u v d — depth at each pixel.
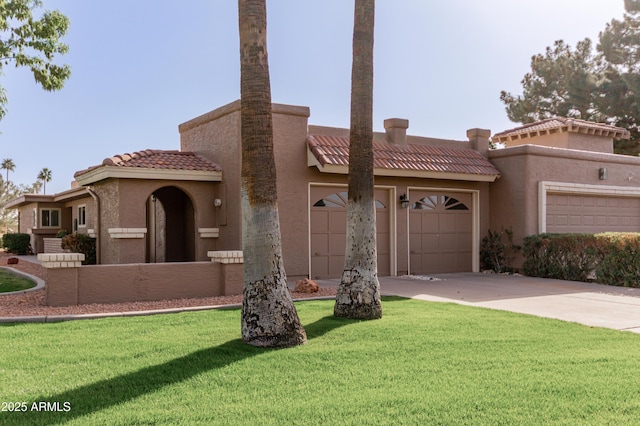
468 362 6.34
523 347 7.09
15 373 5.79
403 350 6.88
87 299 10.56
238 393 5.24
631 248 14.02
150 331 7.86
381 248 16.78
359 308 9.02
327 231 15.80
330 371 5.98
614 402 5.00
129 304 10.52
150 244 20.08
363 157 9.37
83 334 7.63
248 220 7.30
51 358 6.34
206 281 11.75
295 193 15.05
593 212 19.44
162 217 19.16
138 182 14.75
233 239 14.91
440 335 7.75
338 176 15.78
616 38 33.00
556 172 18.20
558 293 12.78
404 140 17.36
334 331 7.98
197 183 15.66
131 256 14.53
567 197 18.75
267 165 7.37
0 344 7.00
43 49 16.94
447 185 17.78
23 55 16.72
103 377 5.68
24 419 4.55
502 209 18.25
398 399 5.07
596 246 14.91
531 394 5.22
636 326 8.77
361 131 9.39
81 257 10.43
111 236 14.30
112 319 8.83
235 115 14.88
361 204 9.28
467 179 17.28
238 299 11.21
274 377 5.75
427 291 13.04
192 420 4.55
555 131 20.83
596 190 19.12
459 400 5.05
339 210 16.06
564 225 18.61
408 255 17.11
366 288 9.09
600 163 19.41
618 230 20.17
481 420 4.58
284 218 14.82
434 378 5.73
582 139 20.88
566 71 34.59
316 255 15.56
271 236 7.28
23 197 27.28
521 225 17.53
